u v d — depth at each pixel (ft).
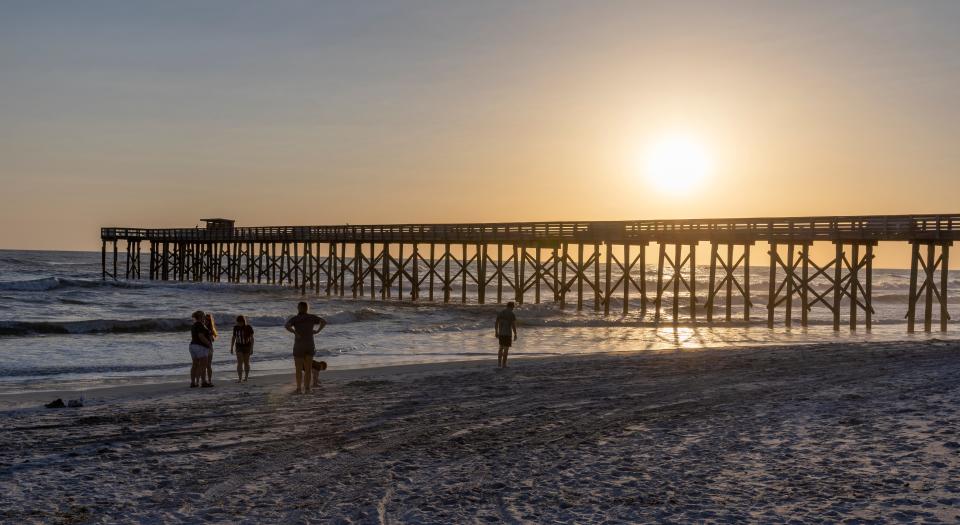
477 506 23.97
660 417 38.52
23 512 23.85
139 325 111.96
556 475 27.55
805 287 120.57
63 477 27.99
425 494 25.39
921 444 30.17
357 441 33.91
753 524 21.65
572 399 44.96
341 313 129.70
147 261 452.35
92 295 185.37
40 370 71.31
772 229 122.83
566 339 107.24
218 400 46.91
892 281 364.79
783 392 45.73
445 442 33.50
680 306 191.21
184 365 75.20
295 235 206.90
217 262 237.45
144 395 50.19
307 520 22.82
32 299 168.35
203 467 29.37
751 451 30.48
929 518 21.45
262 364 75.97
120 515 23.54
